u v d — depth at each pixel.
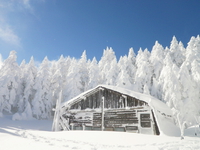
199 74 24.31
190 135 14.01
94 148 6.50
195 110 21.14
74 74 42.34
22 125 27.28
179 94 22.55
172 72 24.50
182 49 46.84
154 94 35.09
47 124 31.52
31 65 45.31
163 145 7.33
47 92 40.09
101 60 58.59
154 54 42.97
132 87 35.94
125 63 46.78
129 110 15.22
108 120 16.27
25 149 6.43
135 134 10.99
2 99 35.34
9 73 38.22
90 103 18.28
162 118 14.28
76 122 18.44
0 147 7.17
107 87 17.08
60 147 6.74
